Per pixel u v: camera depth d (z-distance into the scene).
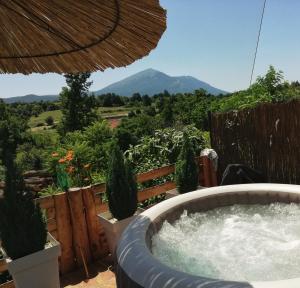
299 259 2.75
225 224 3.47
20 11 1.74
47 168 6.41
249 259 2.80
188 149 4.68
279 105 4.77
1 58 2.01
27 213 2.87
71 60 2.01
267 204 3.68
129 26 1.70
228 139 5.63
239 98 6.69
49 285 2.98
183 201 3.57
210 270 2.66
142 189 4.79
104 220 3.72
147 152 5.98
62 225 3.72
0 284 3.41
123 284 2.21
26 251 2.88
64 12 1.70
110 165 3.69
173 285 1.88
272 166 4.98
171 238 3.10
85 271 3.74
